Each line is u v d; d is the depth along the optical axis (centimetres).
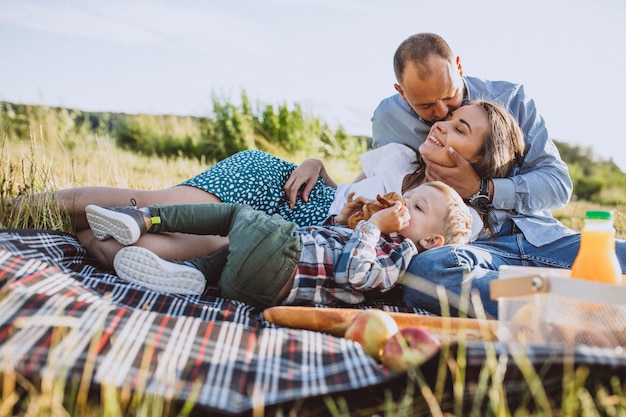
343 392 146
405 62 284
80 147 952
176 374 144
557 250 271
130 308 180
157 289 224
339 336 193
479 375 143
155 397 133
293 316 197
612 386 147
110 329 152
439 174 285
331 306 236
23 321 147
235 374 149
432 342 156
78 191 263
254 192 290
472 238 279
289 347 166
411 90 285
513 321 172
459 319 189
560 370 142
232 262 223
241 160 300
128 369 140
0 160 304
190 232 241
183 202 272
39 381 131
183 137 1129
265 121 1114
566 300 160
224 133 1099
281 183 306
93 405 133
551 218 294
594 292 156
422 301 236
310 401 147
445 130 282
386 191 299
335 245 234
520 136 289
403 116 326
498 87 315
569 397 137
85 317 155
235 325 172
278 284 221
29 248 221
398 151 312
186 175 638
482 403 142
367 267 225
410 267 240
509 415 138
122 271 225
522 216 288
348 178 938
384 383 149
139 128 1138
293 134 1108
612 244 179
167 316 167
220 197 279
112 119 1182
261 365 155
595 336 157
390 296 254
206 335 163
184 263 234
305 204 303
